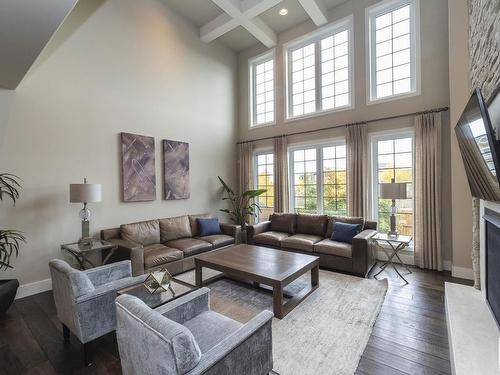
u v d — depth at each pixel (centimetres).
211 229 489
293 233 482
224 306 283
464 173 347
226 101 622
